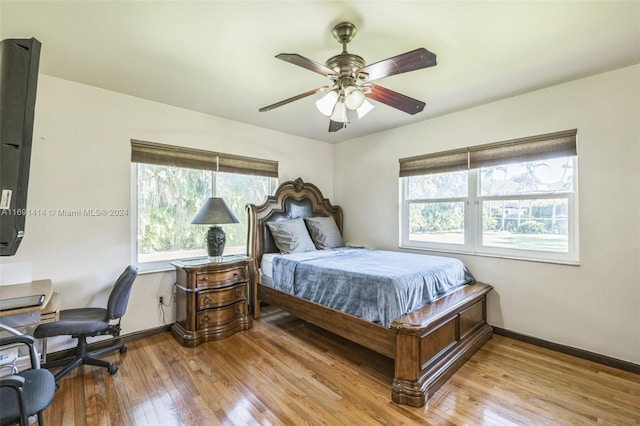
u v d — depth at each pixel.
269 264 3.36
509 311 2.88
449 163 3.29
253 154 3.75
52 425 1.69
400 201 3.81
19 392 1.17
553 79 2.47
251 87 2.62
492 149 2.97
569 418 1.77
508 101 2.86
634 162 2.25
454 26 1.75
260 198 3.95
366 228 4.23
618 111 2.30
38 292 2.02
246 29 1.78
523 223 2.86
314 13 1.63
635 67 2.23
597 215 2.41
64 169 2.49
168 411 1.82
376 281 2.25
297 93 2.75
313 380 2.16
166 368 2.32
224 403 1.90
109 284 2.71
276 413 1.81
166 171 3.14
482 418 1.77
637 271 2.25
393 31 1.79
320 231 3.88
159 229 3.08
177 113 3.11
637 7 1.58
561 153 2.55
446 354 2.25
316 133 4.12
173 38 1.88
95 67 2.27
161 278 3.03
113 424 1.71
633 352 2.26
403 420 1.75
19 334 1.59
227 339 2.87
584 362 2.41
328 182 4.65
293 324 3.27
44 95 2.40
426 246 3.58
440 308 2.28
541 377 2.20
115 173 2.74
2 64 1.24
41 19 1.68
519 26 1.75
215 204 3.01
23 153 1.27
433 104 3.01
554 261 2.62
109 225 2.71
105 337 2.71
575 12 1.62
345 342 2.81
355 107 1.85
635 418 1.76
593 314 2.43
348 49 2.00
